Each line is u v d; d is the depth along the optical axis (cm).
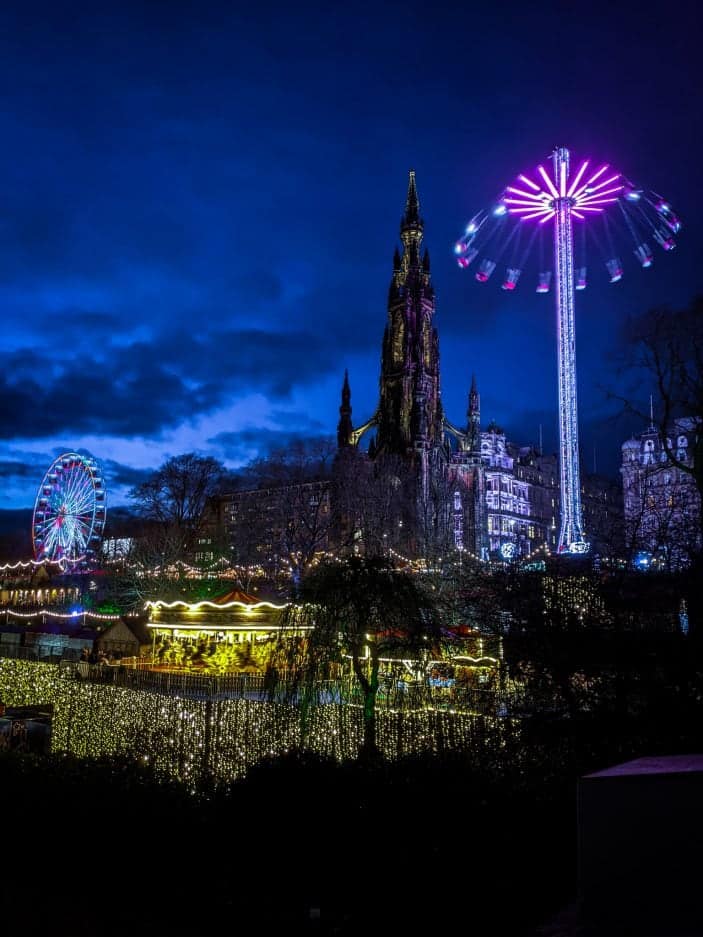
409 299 13162
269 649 3869
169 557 7438
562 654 1655
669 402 2828
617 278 7025
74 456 8319
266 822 1082
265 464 8800
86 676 3928
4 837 1178
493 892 927
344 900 955
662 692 1570
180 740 2953
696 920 507
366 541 6925
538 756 1602
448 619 2280
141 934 919
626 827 536
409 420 12519
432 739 1978
